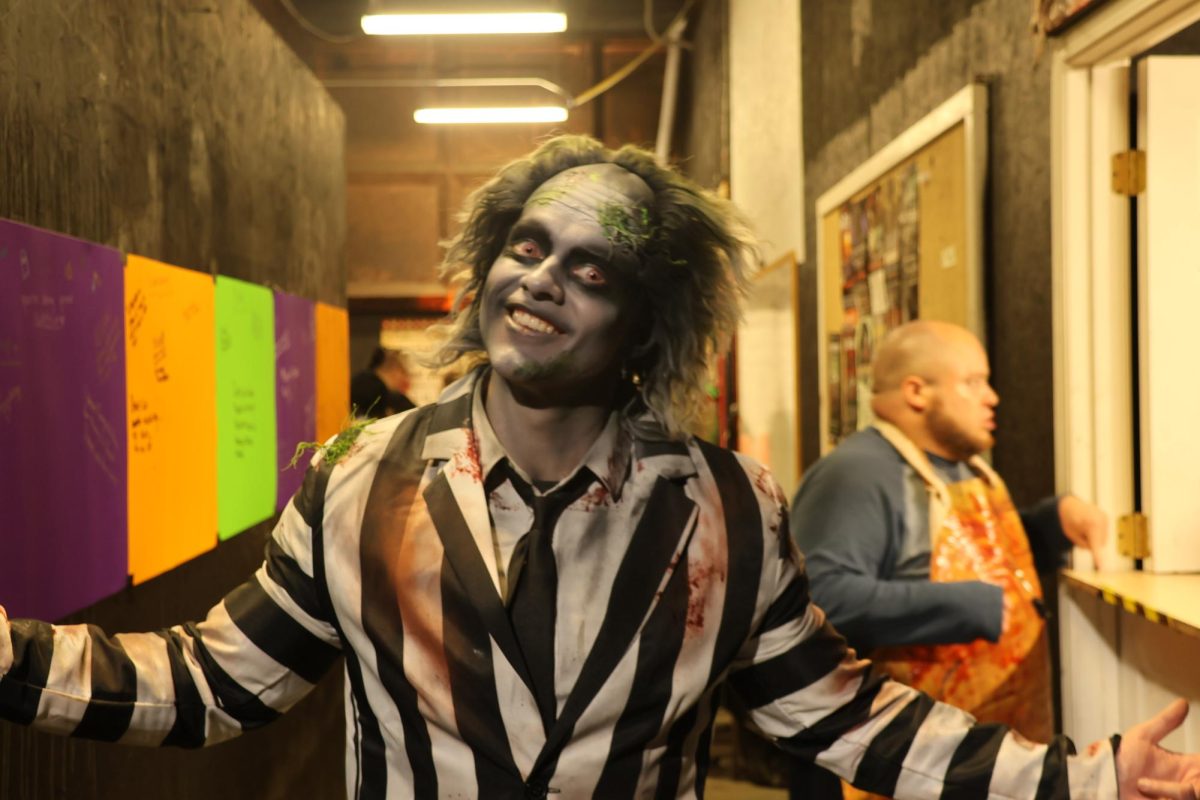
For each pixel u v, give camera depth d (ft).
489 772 3.43
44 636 3.43
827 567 6.53
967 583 6.33
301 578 3.67
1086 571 7.48
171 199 7.48
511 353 3.59
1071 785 3.72
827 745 3.89
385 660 3.50
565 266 3.61
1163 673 7.02
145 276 6.82
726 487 3.86
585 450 3.77
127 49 6.71
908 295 10.31
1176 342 7.34
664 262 3.81
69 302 5.68
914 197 10.12
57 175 5.69
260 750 9.41
